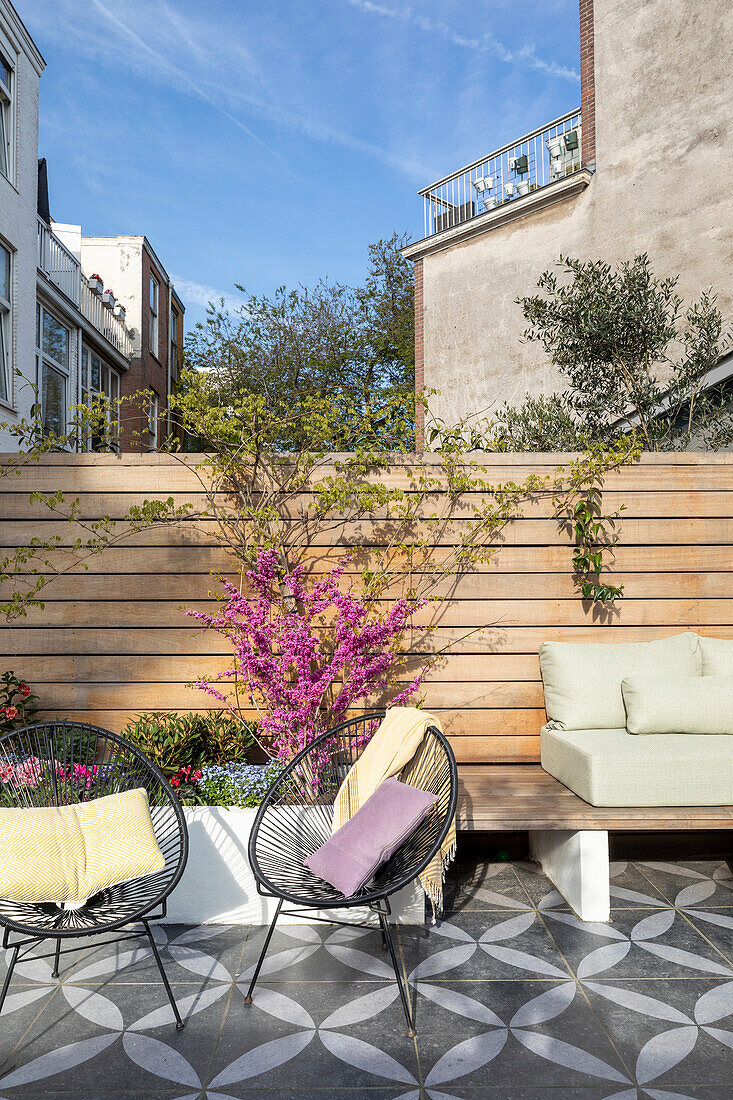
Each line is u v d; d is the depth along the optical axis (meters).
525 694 3.94
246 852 3.06
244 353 16.38
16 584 3.88
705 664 3.76
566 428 6.37
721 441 6.03
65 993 2.51
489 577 3.96
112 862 2.46
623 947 2.80
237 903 3.05
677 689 3.53
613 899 3.25
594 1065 2.11
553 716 3.76
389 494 3.87
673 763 3.14
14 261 8.95
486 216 9.34
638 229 7.99
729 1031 2.26
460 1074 2.07
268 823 3.06
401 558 3.95
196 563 3.90
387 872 2.58
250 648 3.47
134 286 15.66
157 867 2.49
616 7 8.24
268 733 3.55
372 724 3.69
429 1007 2.40
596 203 8.37
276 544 3.81
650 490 4.00
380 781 2.89
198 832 3.06
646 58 7.97
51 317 11.16
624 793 3.13
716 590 3.99
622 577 3.98
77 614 3.88
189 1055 2.17
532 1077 2.06
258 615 3.49
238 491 3.93
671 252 7.72
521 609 3.96
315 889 2.50
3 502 3.90
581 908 3.03
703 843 3.82
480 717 3.93
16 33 8.84
